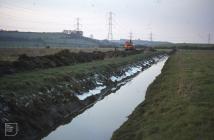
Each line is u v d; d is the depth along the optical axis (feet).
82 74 133.08
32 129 71.67
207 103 71.72
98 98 121.29
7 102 71.77
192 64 198.80
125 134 66.74
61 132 75.87
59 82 107.55
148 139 56.34
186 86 96.99
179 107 70.95
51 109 86.33
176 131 55.93
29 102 79.41
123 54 308.19
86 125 81.71
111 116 91.04
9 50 265.34
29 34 637.71
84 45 620.90
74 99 104.12
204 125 56.24
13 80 93.76
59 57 166.30
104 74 159.43
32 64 133.49
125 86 154.92
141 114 79.56
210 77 116.16
